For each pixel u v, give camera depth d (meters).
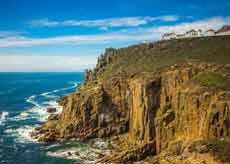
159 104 68.38
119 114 84.12
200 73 67.12
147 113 67.81
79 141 78.88
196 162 48.31
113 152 68.31
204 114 55.62
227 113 53.00
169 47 125.12
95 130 81.69
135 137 71.56
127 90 82.81
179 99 62.50
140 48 136.75
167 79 68.38
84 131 82.00
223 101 54.09
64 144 76.88
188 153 51.12
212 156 48.41
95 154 68.44
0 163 64.50
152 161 58.75
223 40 116.12
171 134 61.69
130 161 61.75
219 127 53.31
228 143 50.44
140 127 70.19
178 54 112.38
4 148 74.75
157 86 69.06
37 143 78.62
